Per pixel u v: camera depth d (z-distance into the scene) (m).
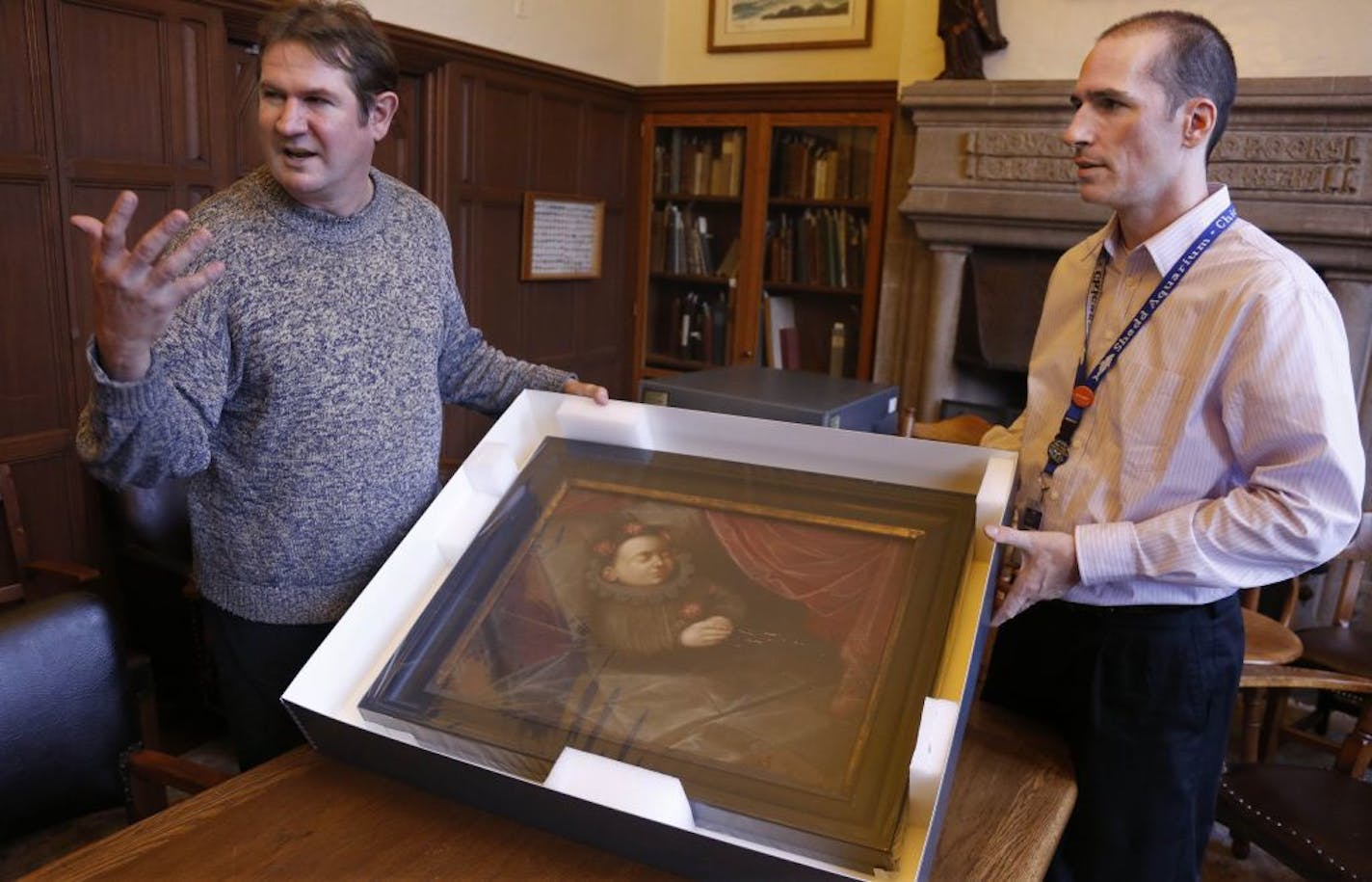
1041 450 1.46
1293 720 3.35
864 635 0.94
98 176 2.84
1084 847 1.40
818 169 4.59
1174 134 1.28
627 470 1.18
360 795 1.02
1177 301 1.31
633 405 1.24
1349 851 1.82
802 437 1.15
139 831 0.95
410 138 3.93
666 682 0.94
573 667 0.97
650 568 1.06
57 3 2.69
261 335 1.26
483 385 1.56
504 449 1.20
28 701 1.31
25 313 2.77
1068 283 1.50
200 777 1.33
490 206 4.25
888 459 1.11
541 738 0.91
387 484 1.38
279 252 1.27
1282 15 3.28
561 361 4.83
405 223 1.42
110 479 1.12
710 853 0.80
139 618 2.88
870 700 0.88
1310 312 1.21
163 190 3.02
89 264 2.87
